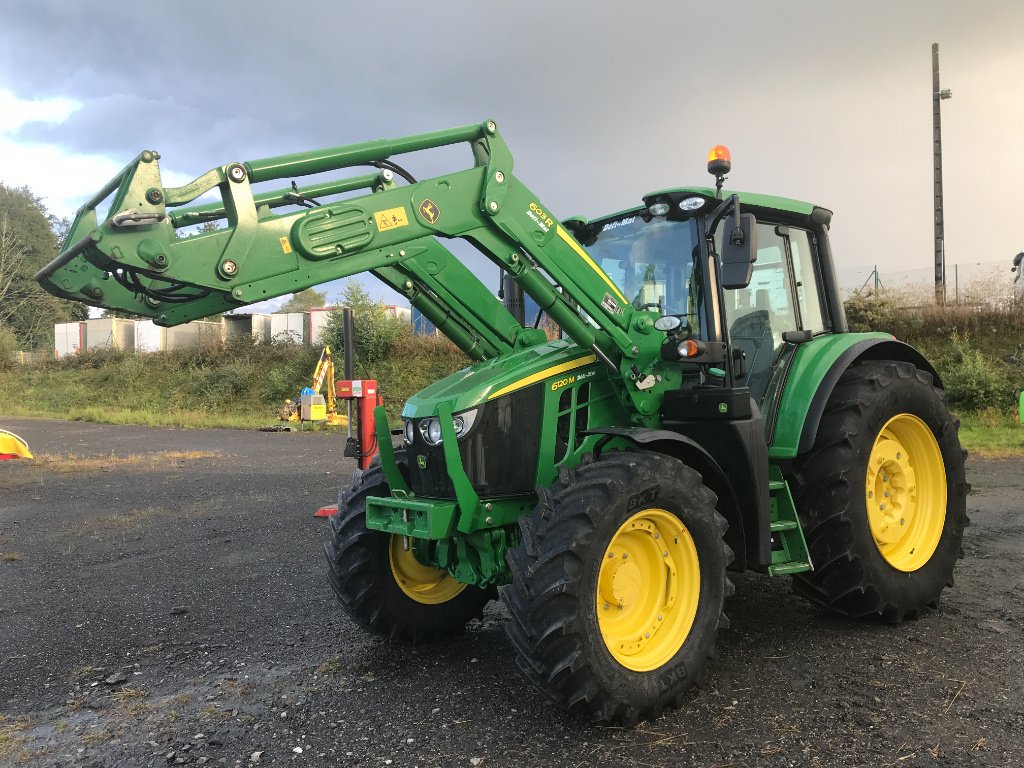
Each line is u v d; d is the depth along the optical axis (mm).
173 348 29750
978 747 2660
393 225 3318
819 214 4590
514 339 4395
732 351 3807
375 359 23078
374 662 3787
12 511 8148
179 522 7371
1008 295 16453
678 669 3059
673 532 3211
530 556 2906
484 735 2922
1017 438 11484
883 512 4270
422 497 3531
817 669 3453
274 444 14570
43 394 27875
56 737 3031
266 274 3035
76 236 3006
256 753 2842
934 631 3943
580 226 4387
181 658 3898
